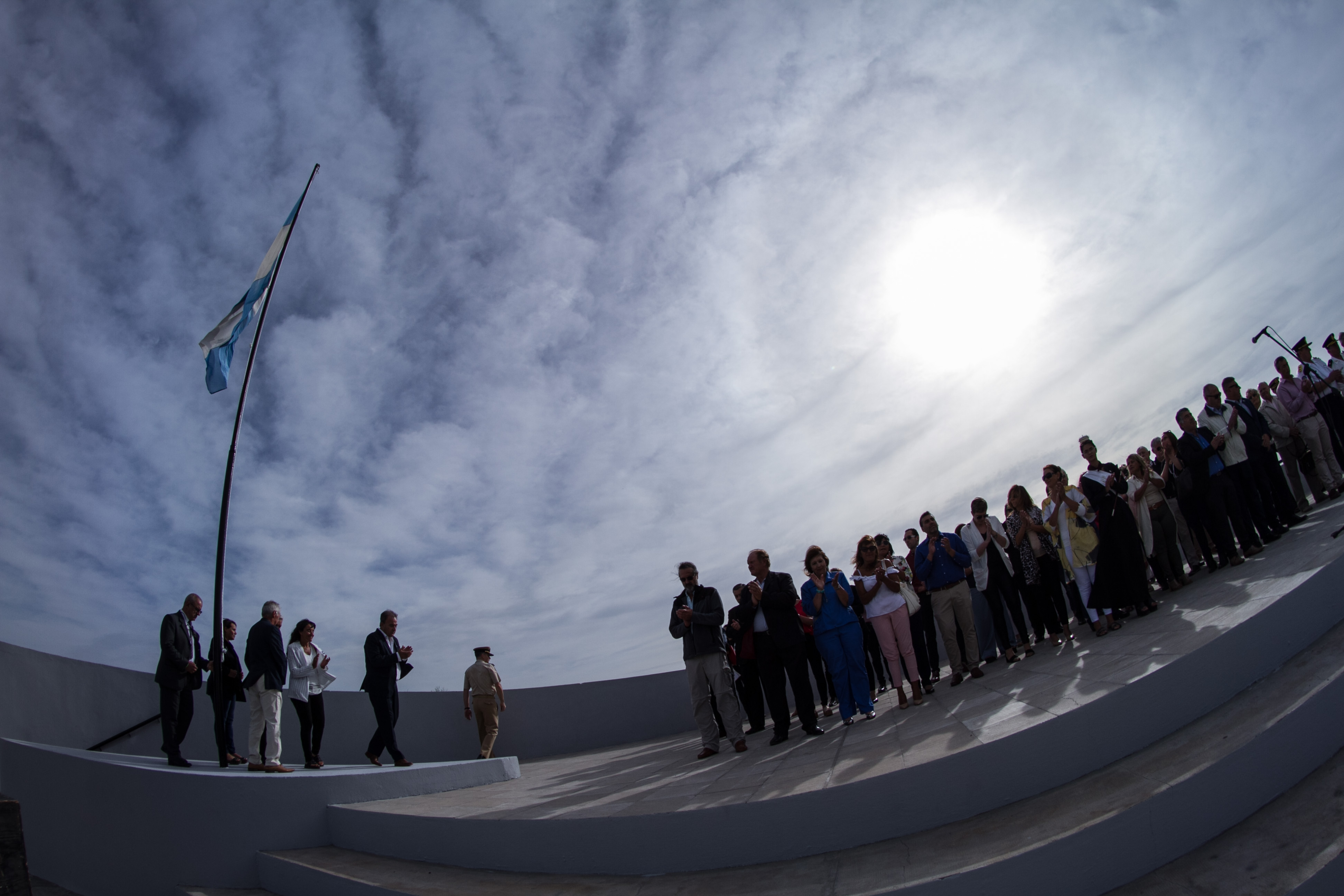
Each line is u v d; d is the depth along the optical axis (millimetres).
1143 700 4395
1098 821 3623
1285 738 3859
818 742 6617
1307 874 3135
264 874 6496
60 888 6793
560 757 12477
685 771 6902
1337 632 4703
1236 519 7676
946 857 3840
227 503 10102
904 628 7402
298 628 8648
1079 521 7855
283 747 10578
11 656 8500
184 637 7758
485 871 5477
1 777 7551
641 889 4516
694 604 7742
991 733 4648
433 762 11953
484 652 11367
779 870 4312
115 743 9242
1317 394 9211
